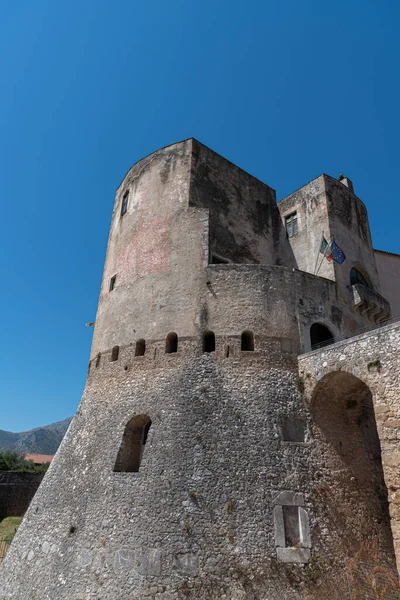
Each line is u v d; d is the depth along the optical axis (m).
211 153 27.12
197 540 15.27
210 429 17.91
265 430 17.95
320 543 15.80
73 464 20.41
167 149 27.28
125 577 14.99
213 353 20.06
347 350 17.56
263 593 14.30
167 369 20.27
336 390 19.30
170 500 16.28
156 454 17.78
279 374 19.64
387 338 16.02
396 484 14.11
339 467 18.17
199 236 23.19
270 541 15.38
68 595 15.27
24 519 20.66
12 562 18.80
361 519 17.34
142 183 27.53
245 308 20.97
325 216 26.17
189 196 24.47
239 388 19.05
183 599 14.15
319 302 22.67
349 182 29.89
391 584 15.83
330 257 24.41
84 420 21.94
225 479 16.61
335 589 14.95
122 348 22.53
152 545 15.39
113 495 17.42
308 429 18.52
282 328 20.86
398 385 15.05
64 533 17.59
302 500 16.53
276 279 21.94
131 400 20.33
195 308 21.33
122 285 24.86
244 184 28.47
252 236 27.09
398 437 14.49
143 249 24.86
